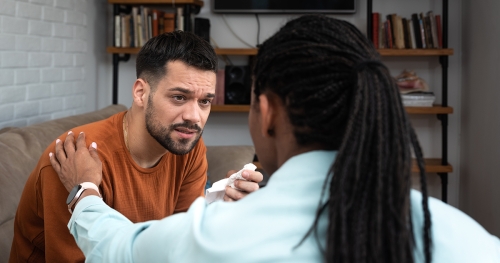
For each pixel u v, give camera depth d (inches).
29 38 108.9
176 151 53.7
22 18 105.9
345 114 26.4
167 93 51.7
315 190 26.4
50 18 118.2
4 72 99.7
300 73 26.9
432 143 151.1
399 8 147.7
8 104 101.4
